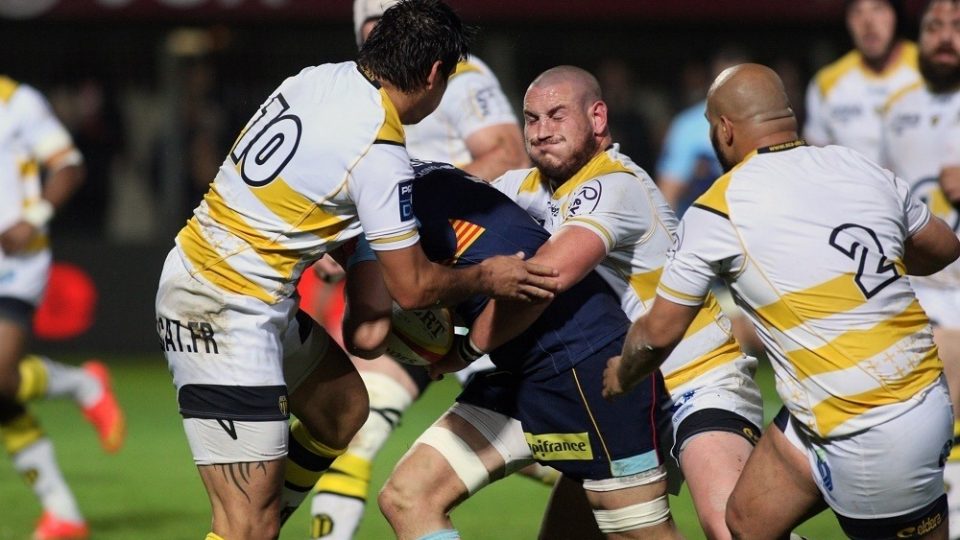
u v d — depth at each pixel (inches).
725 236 595.2
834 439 593.9
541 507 1075.9
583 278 663.1
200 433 654.5
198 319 647.1
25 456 968.3
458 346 681.0
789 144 617.3
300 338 693.3
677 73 2113.7
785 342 598.5
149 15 2080.5
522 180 742.5
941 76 951.0
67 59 2121.1
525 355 661.9
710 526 642.8
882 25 1119.6
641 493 661.3
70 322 2017.7
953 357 887.7
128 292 2010.3
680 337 606.5
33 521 1031.0
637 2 2074.3
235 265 639.8
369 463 847.1
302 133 626.5
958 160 939.3
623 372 620.7
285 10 2069.4
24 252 1002.1
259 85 2096.5
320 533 835.4
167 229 2052.2
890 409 585.3
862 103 1143.6
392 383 857.5
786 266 590.2
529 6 2070.6
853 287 588.4
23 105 1034.7
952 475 842.2
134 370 1910.7
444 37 635.5
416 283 620.7
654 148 2085.4
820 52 2111.2
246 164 639.8
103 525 1001.5
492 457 681.0
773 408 1483.8
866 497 597.6
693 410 674.8
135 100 2126.0
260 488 653.3
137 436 1429.6
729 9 2075.5
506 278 629.6
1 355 974.4
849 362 586.6
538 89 685.3
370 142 618.5
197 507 1072.2
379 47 632.4
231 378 643.5
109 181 2122.3
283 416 653.9
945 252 636.7
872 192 601.9
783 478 619.5
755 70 628.4
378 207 617.6
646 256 677.9
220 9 2071.9
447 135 912.3
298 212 629.9
